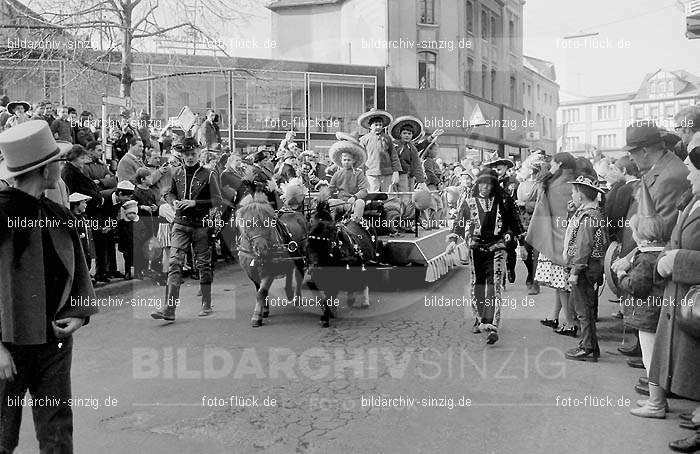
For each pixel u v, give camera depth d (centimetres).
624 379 528
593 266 577
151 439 405
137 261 904
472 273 659
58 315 323
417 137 752
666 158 499
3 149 309
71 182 779
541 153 841
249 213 684
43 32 1450
